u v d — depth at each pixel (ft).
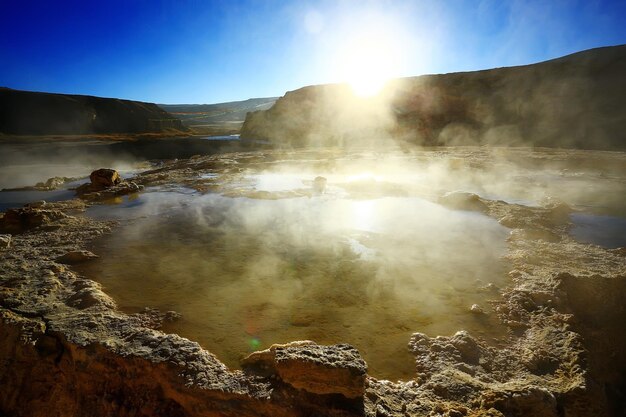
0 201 38.55
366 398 9.21
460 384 9.92
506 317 13.55
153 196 36.22
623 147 67.82
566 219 27.12
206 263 18.43
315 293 15.23
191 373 10.05
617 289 15.78
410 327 12.89
